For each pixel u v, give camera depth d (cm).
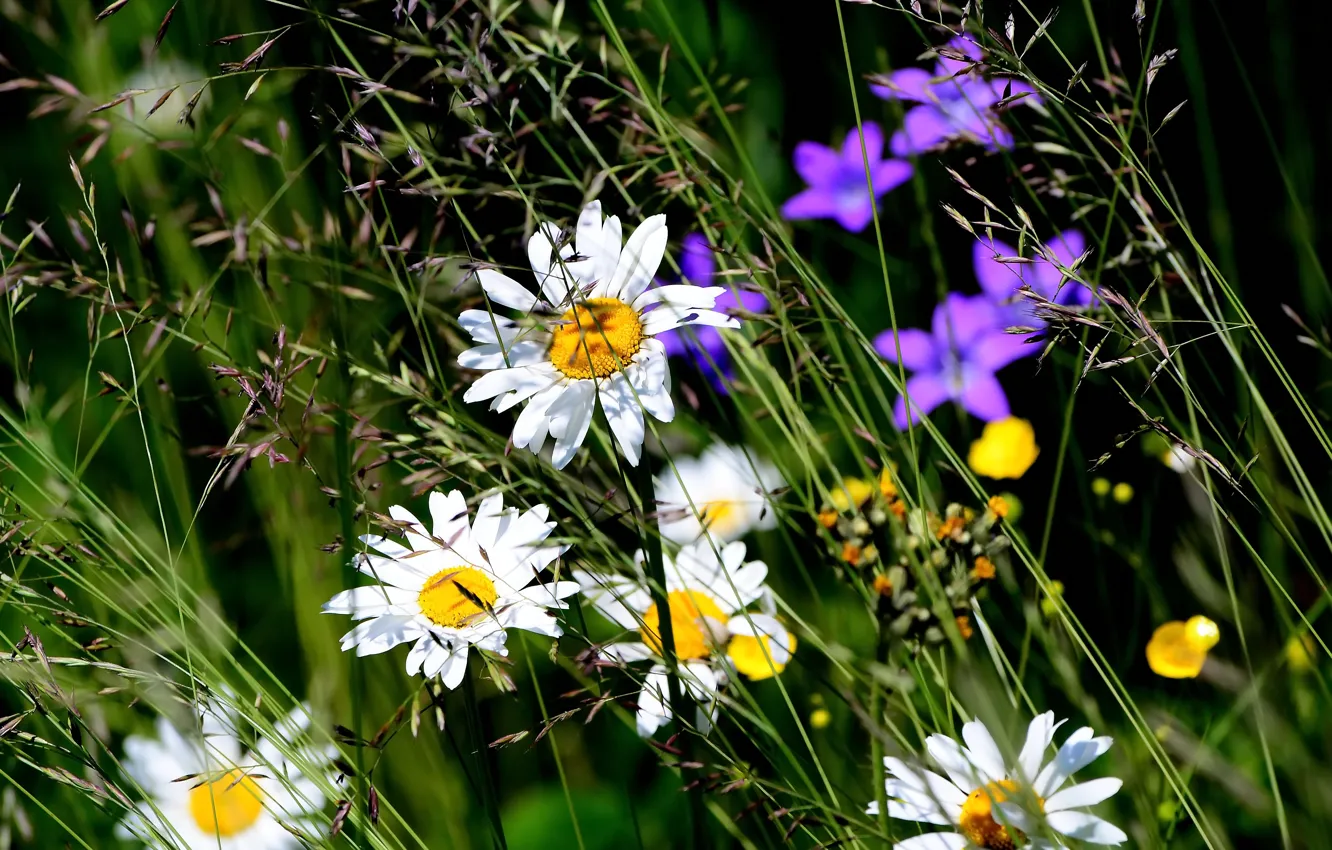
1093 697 103
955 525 98
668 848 105
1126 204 105
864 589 98
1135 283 106
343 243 102
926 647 98
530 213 98
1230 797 102
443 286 103
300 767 98
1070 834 94
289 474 105
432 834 104
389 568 97
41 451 101
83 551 100
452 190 98
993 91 103
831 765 103
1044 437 109
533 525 97
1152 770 101
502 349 96
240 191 108
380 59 104
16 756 100
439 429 98
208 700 98
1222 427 103
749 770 97
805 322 101
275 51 108
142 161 108
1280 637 104
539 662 107
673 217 106
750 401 107
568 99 101
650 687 96
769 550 109
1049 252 97
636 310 97
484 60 98
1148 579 105
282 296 107
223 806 101
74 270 100
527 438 96
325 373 104
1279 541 104
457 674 96
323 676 104
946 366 108
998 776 96
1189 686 104
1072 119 102
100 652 100
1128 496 106
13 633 105
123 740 104
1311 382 109
